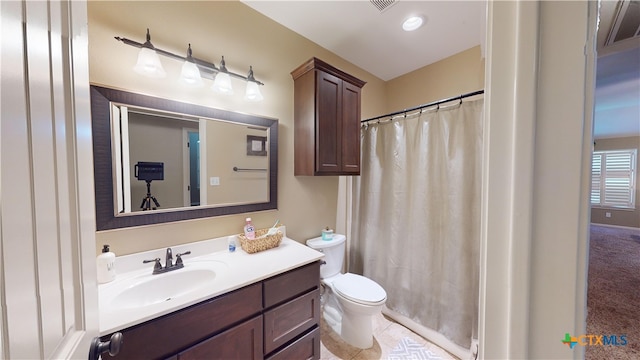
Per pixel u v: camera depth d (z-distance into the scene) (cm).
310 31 190
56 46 48
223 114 154
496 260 30
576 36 25
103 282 111
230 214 159
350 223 239
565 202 26
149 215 128
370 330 168
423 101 245
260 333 118
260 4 162
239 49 161
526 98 27
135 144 124
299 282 136
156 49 126
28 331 37
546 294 27
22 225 37
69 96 53
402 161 195
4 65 33
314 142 171
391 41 203
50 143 45
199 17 145
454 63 221
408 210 193
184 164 141
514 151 29
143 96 125
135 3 124
